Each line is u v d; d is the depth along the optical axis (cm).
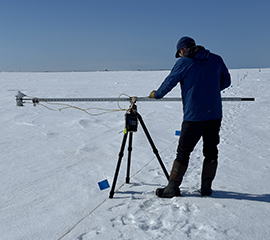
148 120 813
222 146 527
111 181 371
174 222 251
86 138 605
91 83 2805
